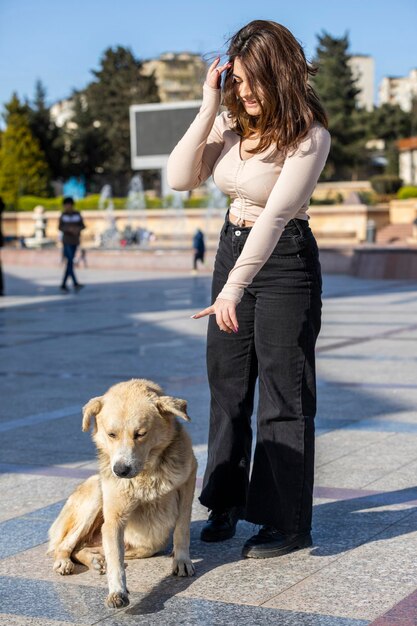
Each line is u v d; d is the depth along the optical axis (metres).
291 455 4.36
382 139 83.50
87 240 53.34
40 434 7.22
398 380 9.07
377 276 24.28
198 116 4.36
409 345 11.52
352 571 4.09
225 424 4.65
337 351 11.13
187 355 11.25
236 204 4.42
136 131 54.88
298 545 4.39
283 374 4.36
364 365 10.05
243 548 4.37
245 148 4.32
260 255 4.10
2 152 69.75
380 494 5.28
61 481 5.86
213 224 49.25
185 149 4.38
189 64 115.81
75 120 82.19
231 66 4.18
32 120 77.88
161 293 21.03
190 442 4.09
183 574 4.11
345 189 64.31
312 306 4.37
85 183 83.94
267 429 4.39
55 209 60.56
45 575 4.21
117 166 82.31
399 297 18.34
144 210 51.31
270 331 4.34
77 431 7.30
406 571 4.05
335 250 27.16
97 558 4.23
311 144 4.11
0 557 4.48
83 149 80.50
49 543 4.45
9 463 6.35
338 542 4.49
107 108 84.00
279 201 4.10
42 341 13.07
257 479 4.42
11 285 24.91
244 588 3.95
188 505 4.14
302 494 4.37
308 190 4.14
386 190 63.31
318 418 7.41
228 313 4.05
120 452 3.70
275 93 4.05
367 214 50.47
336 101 75.56
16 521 5.06
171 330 13.91
